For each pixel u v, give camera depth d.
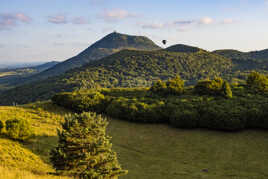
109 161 15.34
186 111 39.12
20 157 21.12
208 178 22.84
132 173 24.23
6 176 11.18
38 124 37.19
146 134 38.00
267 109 35.75
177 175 23.83
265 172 23.78
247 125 36.66
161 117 42.59
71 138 14.80
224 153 29.42
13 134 25.59
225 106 39.00
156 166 26.50
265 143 31.31
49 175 14.68
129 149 32.16
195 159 28.39
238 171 24.42
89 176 14.35
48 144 28.53
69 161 14.75
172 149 31.83
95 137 15.56
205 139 34.34
